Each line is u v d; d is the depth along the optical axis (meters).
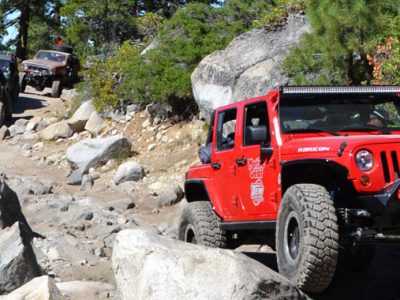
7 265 7.81
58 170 21.22
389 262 9.23
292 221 6.79
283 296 5.74
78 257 10.30
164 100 21.83
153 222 14.69
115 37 38.81
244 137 8.07
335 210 6.59
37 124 26.64
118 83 23.98
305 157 6.80
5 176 19.39
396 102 7.74
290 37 17.03
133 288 6.17
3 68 31.22
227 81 17.06
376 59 12.55
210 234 8.66
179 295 5.73
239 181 8.09
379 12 12.19
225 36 22.42
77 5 39.09
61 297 6.66
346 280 8.57
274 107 7.56
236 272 5.64
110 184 18.41
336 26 12.40
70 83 35.88
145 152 20.72
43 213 14.95
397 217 6.50
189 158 19.14
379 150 6.54
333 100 7.62
